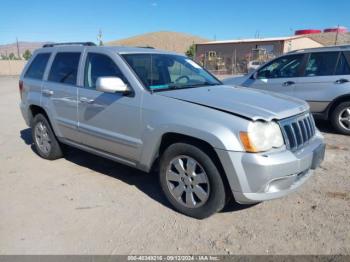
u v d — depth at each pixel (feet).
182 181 12.59
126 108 13.75
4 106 41.04
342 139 22.72
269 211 12.96
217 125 11.31
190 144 12.09
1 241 11.29
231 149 10.99
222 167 11.52
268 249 10.66
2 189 15.33
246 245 10.88
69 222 12.39
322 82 23.95
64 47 17.99
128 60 14.57
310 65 24.68
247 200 11.27
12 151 21.21
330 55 23.99
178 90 13.84
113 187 15.38
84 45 16.90
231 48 148.87
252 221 12.28
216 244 10.97
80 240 11.30
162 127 12.48
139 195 14.53
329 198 13.89
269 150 11.22
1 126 28.89
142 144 13.37
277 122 11.57
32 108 19.57
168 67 15.53
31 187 15.51
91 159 19.22
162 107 12.70
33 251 10.76
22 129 27.58
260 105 12.21
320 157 13.00
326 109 24.22
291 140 11.82
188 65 16.89
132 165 14.39
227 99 12.67
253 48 142.20
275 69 26.45
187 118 11.92
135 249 10.80
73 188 15.33
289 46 137.59
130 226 12.10
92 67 15.80
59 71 17.74
